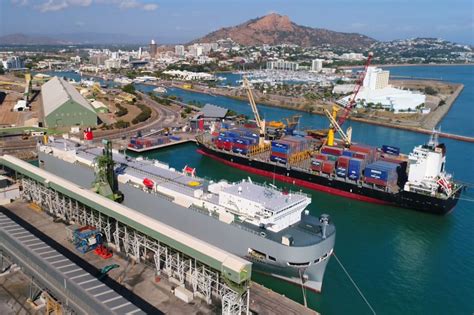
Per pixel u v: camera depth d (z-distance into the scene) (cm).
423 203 9125
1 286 5038
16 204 7712
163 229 5025
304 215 6600
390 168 9944
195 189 7075
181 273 5031
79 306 4259
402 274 6538
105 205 5819
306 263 5431
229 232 5997
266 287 5772
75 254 5775
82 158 8831
